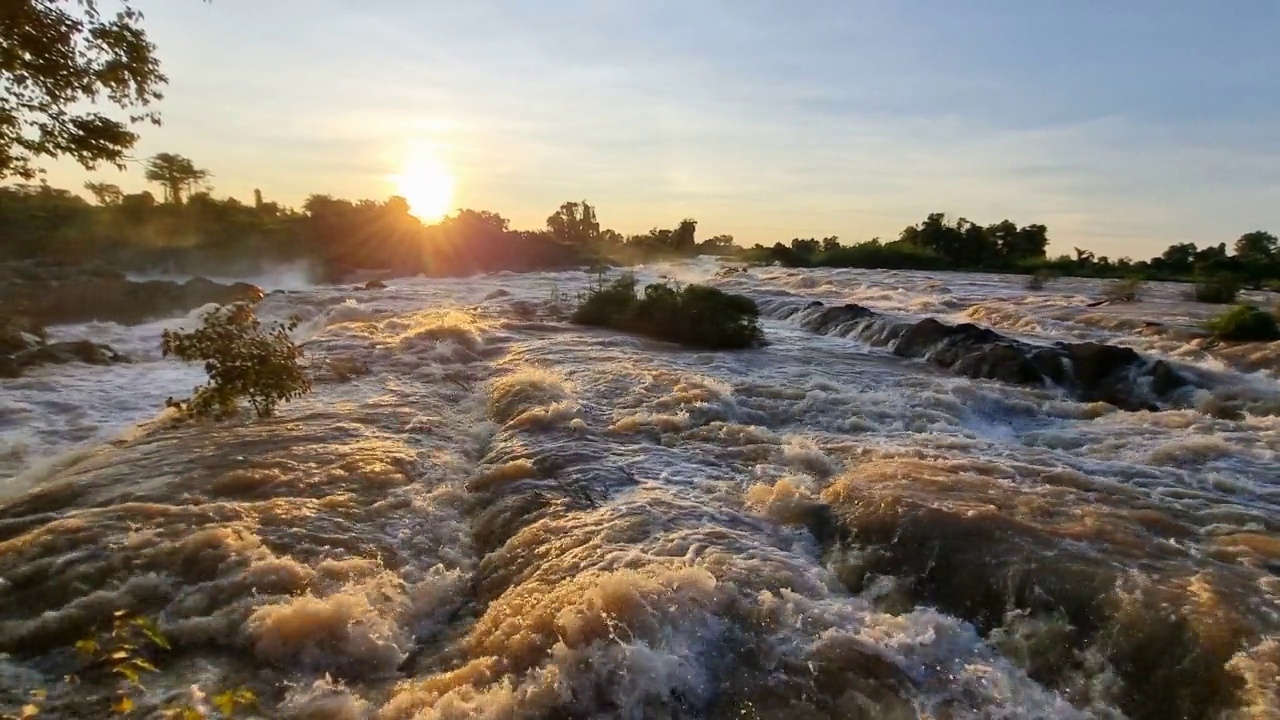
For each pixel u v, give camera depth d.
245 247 44.75
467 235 54.50
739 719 4.62
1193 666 4.86
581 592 5.48
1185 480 8.27
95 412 12.33
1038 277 31.56
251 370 10.27
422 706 4.71
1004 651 5.40
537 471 8.38
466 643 5.52
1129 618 5.26
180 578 6.04
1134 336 18.00
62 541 6.54
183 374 15.34
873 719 4.59
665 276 43.22
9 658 5.12
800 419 10.78
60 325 21.80
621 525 6.79
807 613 5.50
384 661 5.29
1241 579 5.73
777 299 24.83
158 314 24.53
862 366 15.17
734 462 8.73
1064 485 7.84
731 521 7.04
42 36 9.98
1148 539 6.46
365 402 11.48
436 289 32.69
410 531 7.17
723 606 5.52
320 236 49.50
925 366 15.36
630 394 11.77
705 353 16.25
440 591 6.22
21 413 12.05
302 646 5.25
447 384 13.05
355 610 5.55
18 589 5.90
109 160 11.56
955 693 4.87
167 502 7.44
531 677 4.84
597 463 8.53
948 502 7.00
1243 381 13.02
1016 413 11.79
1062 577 5.72
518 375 12.48
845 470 8.39
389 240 50.66
